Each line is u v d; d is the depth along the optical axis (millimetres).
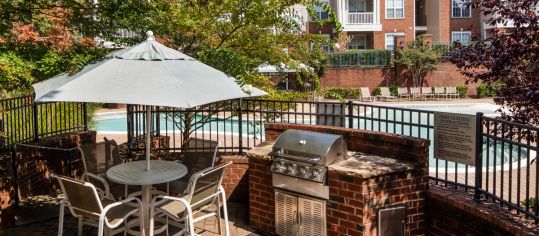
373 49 33781
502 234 4434
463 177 8898
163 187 6176
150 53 4918
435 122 5500
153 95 4180
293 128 6434
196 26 7555
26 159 7195
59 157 7930
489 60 5926
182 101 4137
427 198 5352
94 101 4074
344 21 34312
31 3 6973
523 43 5500
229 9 7598
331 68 30734
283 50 8281
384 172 5004
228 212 6660
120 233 5820
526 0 5609
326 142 5227
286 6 7797
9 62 5973
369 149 5762
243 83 6738
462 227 4965
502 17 5863
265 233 5945
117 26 7477
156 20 7645
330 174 5172
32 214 6496
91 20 7270
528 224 4266
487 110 24141
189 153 6336
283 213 5676
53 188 7770
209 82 4781
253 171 6043
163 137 8742
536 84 5363
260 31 8008
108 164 6254
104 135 13844
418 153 5242
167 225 5594
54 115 9984
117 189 6082
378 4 34781
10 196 6051
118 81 4406
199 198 5246
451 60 6363
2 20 6809
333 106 6824
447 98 29734
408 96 29656
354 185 4977
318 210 5332
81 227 5398
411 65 30297
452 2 36688
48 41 7043
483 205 4805
